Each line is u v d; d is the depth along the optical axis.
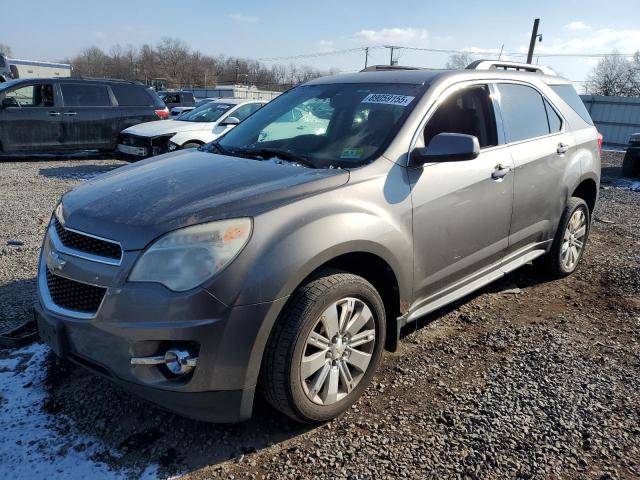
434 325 3.90
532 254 4.35
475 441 2.60
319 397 2.64
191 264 2.26
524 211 3.99
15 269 4.75
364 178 2.83
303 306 2.45
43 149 12.12
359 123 3.32
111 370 2.38
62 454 2.45
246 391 2.38
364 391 2.96
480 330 3.83
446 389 3.05
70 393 2.91
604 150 22.39
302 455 2.50
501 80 4.02
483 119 3.74
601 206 8.87
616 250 6.03
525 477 2.38
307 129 3.52
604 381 3.15
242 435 2.63
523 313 4.16
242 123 4.08
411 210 2.98
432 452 2.53
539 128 4.30
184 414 2.36
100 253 2.42
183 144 10.03
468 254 3.50
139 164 3.45
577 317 4.11
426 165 3.13
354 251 2.64
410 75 3.69
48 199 7.94
